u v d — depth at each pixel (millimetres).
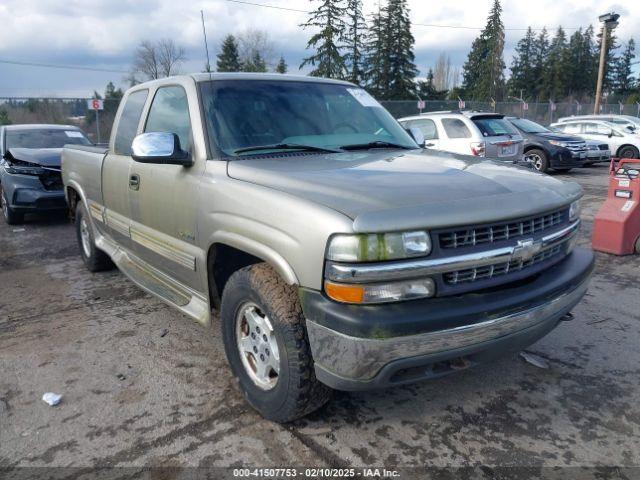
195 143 3414
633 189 6387
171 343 4039
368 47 44781
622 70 81062
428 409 3137
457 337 2412
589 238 7355
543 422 3016
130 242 4473
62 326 4402
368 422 3004
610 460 2693
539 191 2867
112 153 4719
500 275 2637
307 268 2453
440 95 54281
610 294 5098
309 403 2746
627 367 3639
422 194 2551
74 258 6664
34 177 8484
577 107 32594
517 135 11766
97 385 3426
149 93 4250
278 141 3531
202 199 3221
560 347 3941
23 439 2875
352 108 4141
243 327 3092
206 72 3869
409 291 2379
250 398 3062
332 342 2396
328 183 2688
